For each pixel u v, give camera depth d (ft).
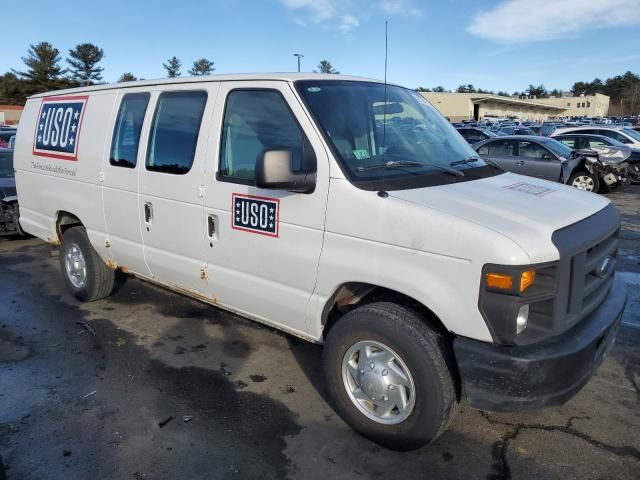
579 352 8.82
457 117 235.40
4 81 226.58
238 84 12.05
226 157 12.16
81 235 17.40
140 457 10.24
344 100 11.48
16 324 16.66
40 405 12.03
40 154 18.35
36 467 9.96
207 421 11.41
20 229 26.66
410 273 9.25
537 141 44.39
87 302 18.44
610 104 389.80
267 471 9.85
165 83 13.88
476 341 8.77
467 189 10.36
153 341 15.39
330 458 10.20
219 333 15.94
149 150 13.93
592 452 10.34
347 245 10.02
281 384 12.97
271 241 11.22
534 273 8.41
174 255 13.67
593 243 9.24
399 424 9.92
